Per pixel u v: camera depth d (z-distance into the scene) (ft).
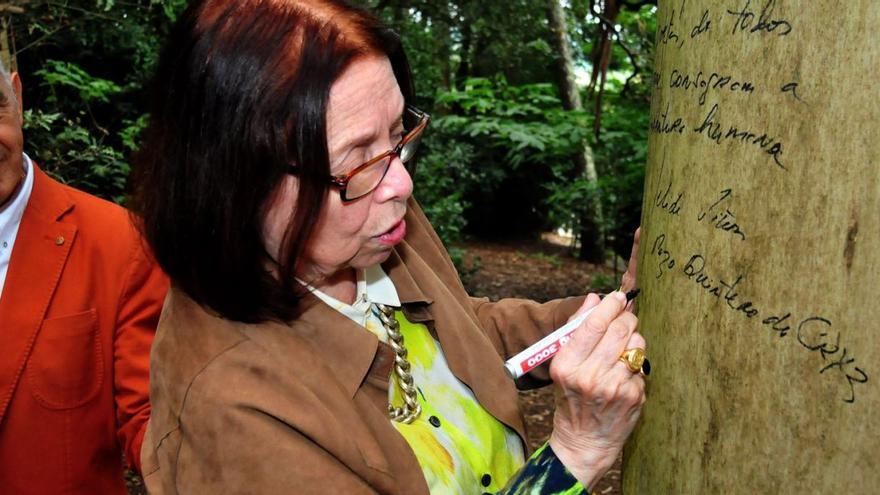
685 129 2.98
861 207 2.39
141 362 5.23
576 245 40.01
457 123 22.94
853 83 2.38
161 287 5.32
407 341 3.91
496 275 31.55
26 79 18.34
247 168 2.83
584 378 2.96
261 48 2.81
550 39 28.60
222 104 2.82
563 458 3.12
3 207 4.92
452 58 31.19
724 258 2.77
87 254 5.19
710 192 2.83
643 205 3.47
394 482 3.16
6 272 5.02
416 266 4.09
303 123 2.78
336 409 3.12
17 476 5.06
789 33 2.53
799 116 2.51
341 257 3.19
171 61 2.98
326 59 2.81
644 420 3.21
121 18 17.17
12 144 4.73
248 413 2.93
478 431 3.86
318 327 3.35
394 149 3.15
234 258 2.98
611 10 12.23
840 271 2.44
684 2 3.03
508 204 41.29
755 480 2.70
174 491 3.03
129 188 3.27
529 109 22.03
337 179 2.95
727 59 2.75
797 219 2.53
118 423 5.38
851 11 2.38
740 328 2.72
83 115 18.97
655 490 3.14
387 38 3.04
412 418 3.62
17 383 4.96
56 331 5.02
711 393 2.84
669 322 3.05
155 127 3.09
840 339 2.46
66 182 14.37
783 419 2.61
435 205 26.89
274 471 2.87
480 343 4.09
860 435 2.43
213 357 3.06
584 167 27.66
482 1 21.42
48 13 13.71
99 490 5.39
